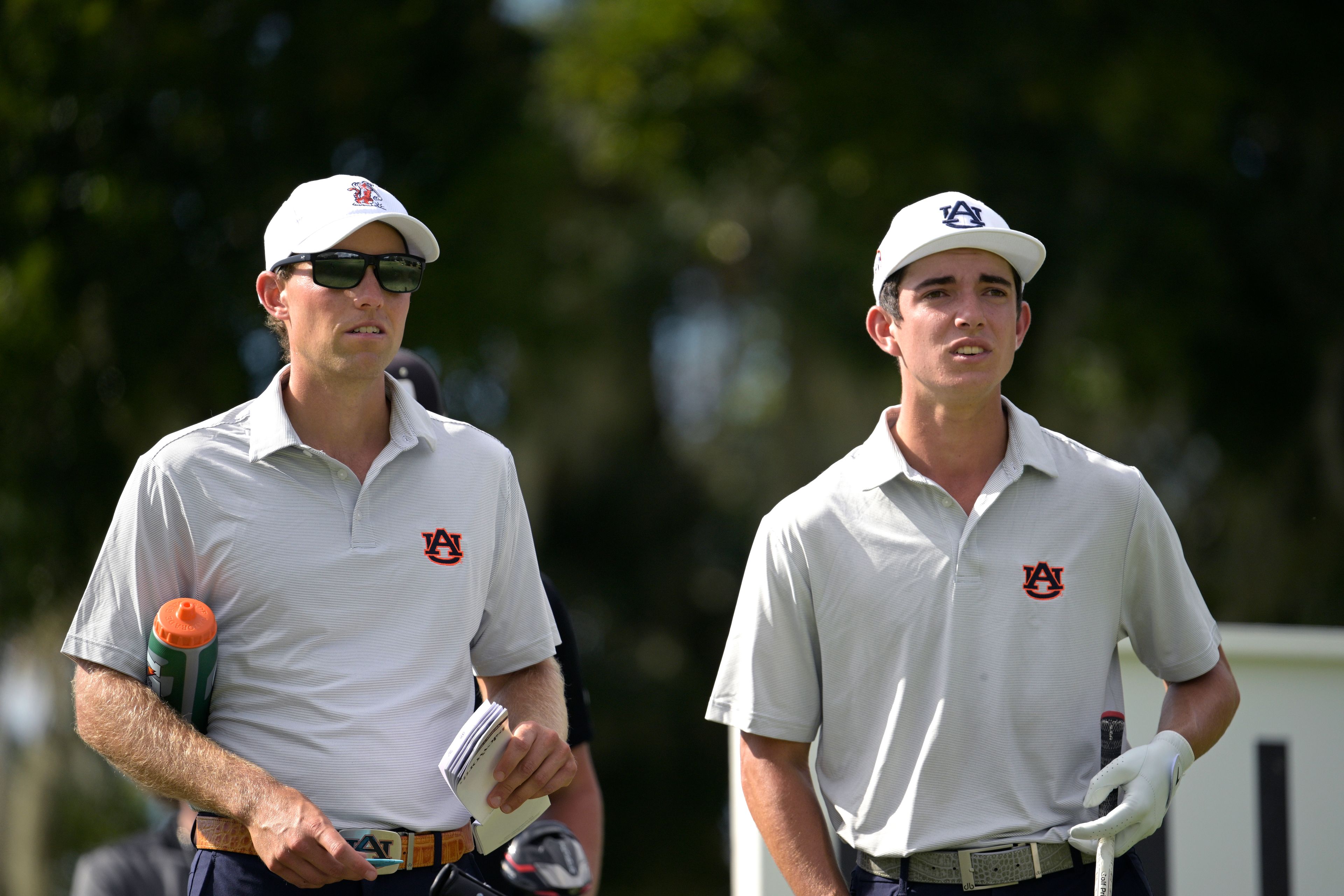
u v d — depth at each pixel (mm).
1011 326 11555
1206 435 44688
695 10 44062
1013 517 11438
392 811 10609
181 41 41188
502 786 10586
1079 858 11102
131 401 40594
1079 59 42312
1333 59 43688
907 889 11195
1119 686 11805
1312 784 15016
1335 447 42688
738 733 12656
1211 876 14914
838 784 11688
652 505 64312
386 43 44000
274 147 43344
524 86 46812
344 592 10797
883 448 11656
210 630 10445
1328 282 44062
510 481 11805
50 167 40594
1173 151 41969
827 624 11609
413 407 11438
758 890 14234
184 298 41281
